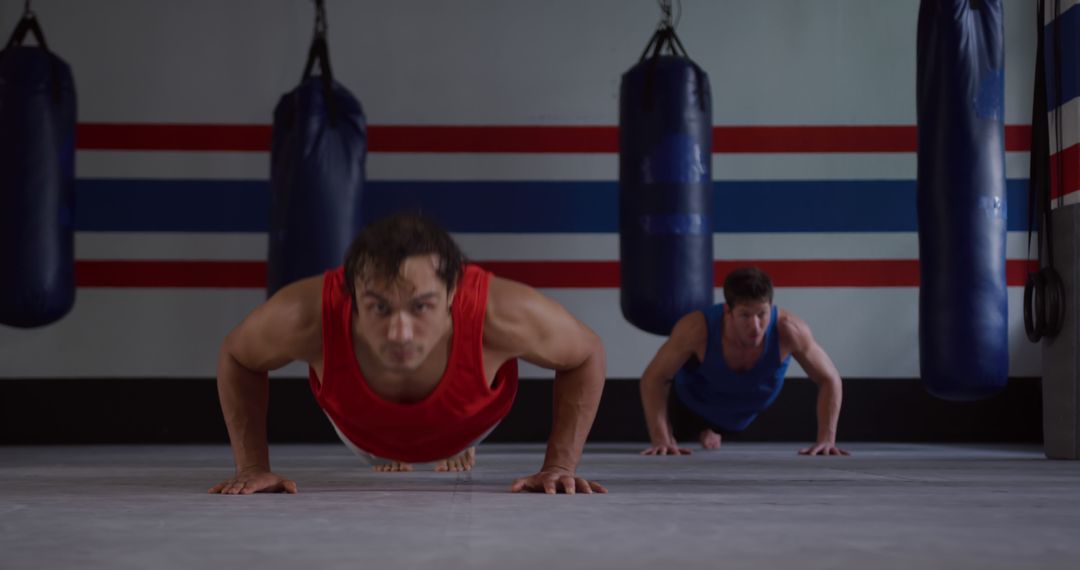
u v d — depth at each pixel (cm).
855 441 627
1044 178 378
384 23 641
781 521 164
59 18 629
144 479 281
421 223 179
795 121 644
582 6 646
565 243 638
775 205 641
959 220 380
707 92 504
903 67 646
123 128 629
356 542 137
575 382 222
